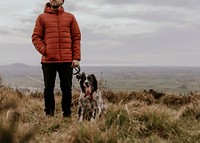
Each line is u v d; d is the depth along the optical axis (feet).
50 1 16.93
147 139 12.67
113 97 25.18
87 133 11.44
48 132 13.79
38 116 16.56
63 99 17.28
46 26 16.79
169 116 14.64
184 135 13.69
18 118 14.87
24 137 9.29
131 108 15.15
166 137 13.57
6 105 16.52
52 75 17.03
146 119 14.29
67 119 16.29
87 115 16.55
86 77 16.44
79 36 17.29
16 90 24.03
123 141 11.84
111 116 13.66
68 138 11.46
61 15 16.97
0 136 7.70
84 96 16.35
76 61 17.02
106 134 11.66
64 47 16.78
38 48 16.78
